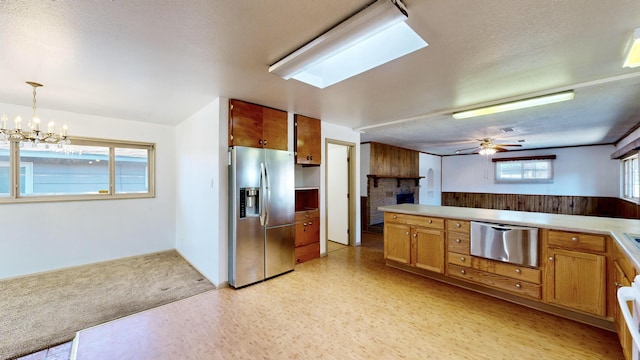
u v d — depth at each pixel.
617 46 1.91
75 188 3.90
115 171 4.21
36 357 1.93
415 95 3.00
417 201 8.40
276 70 2.20
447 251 3.18
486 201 8.76
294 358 1.90
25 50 1.94
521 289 2.64
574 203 7.17
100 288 3.10
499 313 2.53
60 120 3.67
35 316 2.48
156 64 2.21
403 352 1.96
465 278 3.04
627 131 4.98
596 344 2.04
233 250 3.10
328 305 2.69
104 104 3.37
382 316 2.47
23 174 3.54
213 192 3.24
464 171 9.27
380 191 6.88
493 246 2.80
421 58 2.11
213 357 1.92
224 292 3.00
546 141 6.29
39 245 3.58
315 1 1.44
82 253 3.89
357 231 5.14
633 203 4.96
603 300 2.21
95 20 1.58
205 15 1.56
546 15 1.55
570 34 1.76
